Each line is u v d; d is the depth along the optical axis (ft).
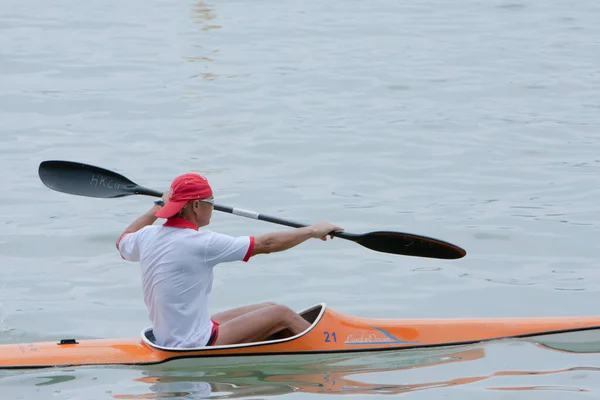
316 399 64.54
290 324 73.36
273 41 202.59
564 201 114.62
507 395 66.03
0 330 79.51
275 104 158.10
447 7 238.27
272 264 97.09
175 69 179.42
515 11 233.14
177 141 138.31
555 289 89.71
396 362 73.15
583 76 176.14
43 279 91.40
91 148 134.10
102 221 107.76
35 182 120.26
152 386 66.69
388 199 115.75
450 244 77.20
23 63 180.04
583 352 75.36
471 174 125.18
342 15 228.63
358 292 89.71
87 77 172.24
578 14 229.25
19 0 239.50
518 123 148.46
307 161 130.31
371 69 180.65
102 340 72.64
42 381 67.46
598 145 137.49
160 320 70.69
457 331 77.56
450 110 155.63
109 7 234.58
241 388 66.54
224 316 74.38
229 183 120.78
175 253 69.10
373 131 144.05
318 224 74.02
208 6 238.27
